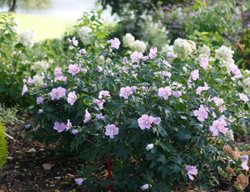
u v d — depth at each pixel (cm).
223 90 388
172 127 344
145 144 337
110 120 347
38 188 373
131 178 351
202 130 346
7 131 456
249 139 464
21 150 431
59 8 1800
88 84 382
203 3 704
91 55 403
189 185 375
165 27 780
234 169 386
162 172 330
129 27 782
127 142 343
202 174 355
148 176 336
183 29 771
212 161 350
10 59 528
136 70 373
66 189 372
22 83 509
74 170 399
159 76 361
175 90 352
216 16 688
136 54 382
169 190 342
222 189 375
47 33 1287
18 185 376
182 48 416
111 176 368
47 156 421
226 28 691
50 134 407
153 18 800
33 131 412
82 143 391
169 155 338
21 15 1606
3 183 377
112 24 840
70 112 389
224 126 342
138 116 347
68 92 389
